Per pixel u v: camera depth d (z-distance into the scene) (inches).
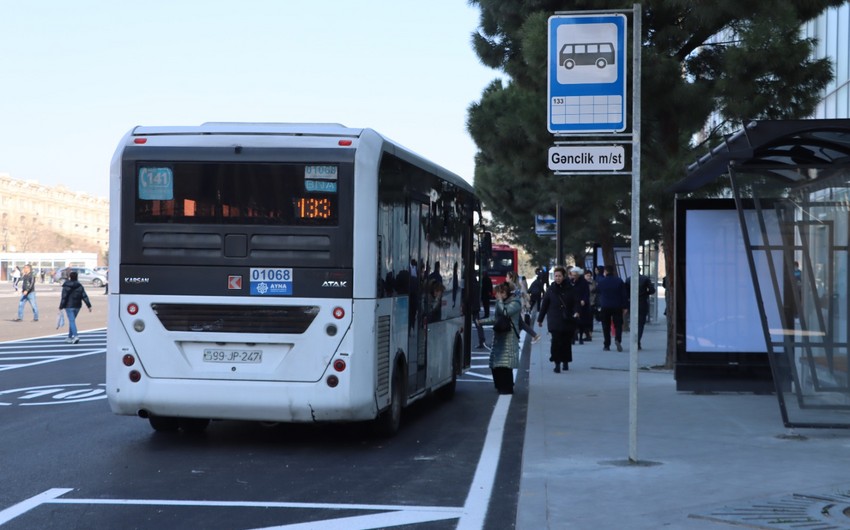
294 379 407.5
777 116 666.8
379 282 416.5
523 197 1380.4
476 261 718.5
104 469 374.3
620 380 691.4
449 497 325.4
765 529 267.9
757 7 647.8
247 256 410.3
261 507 309.3
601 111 377.1
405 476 362.6
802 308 445.7
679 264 601.3
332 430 479.2
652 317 1432.1
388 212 430.3
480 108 745.6
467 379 736.3
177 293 412.8
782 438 431.2
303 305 407.2
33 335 1200.8
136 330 414.9
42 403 577.0
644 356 901.8
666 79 655.1
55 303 2215.8
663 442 421.4
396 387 452.4
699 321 598.9
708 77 706.8
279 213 410.0
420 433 470.0
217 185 412.8
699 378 599.2
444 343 566.6
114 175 418.3
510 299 629.9
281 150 410.6
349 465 385.7
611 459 380.5
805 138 429.4
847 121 407.5
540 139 708.0
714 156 503.8
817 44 669.9
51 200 6860.2
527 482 336.2
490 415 534.9
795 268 447.5
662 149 702.5
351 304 406.0
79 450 417.7
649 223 1270.9
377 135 418.3
